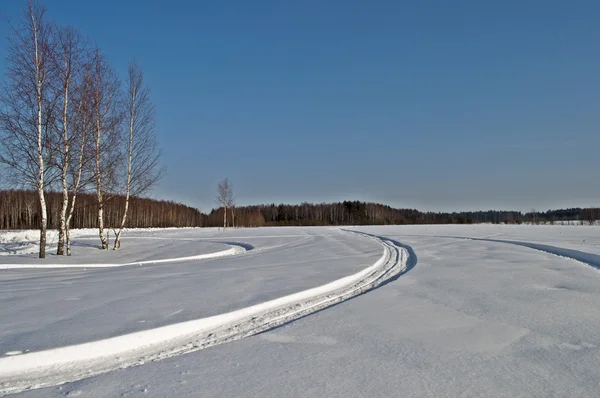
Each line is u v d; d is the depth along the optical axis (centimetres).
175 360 442
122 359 446
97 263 1389
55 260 1462
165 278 952
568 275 995
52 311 613
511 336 523
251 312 638
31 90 1463
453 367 421
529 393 363
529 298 740
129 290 789
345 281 919
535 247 1816
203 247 2036
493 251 1606
